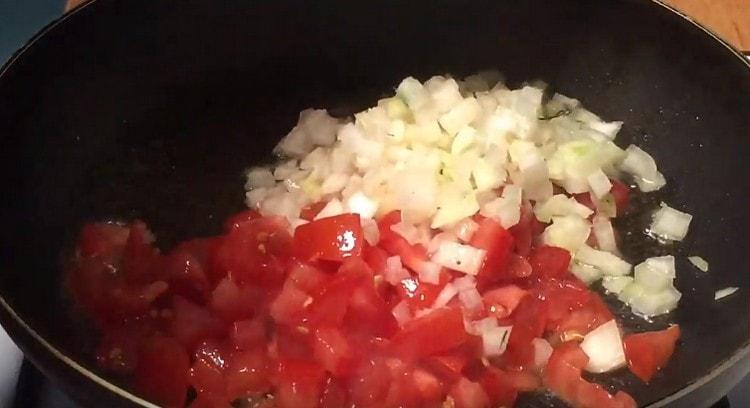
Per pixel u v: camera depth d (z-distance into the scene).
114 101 0.33
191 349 0.28
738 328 0.29
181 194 0.33
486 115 0.35
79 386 0.24
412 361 0.28
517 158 0.34
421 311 0.30
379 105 0.35
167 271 0.30
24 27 0.43
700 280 0.31
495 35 0.35
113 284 0.30
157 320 0.29
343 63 0.36
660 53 0.34
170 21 0.33
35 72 0.30
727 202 0.32
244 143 0.35
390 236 0.31
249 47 0.35
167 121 0.34
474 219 0.32
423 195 0.32
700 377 0.25
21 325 0.24
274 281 0.30
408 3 0.35
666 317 0.31
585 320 0.30
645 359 0.29
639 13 0.33
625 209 0.34
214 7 0.33
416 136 0.35
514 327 0.29
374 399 0.27
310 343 0.28
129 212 0.32
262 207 0.33
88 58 0.32
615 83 0.35
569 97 0.36
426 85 0.36
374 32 0.35
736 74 0.32
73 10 0.31
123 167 0.33
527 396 0.28
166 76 0.34
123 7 0.32
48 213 0.31
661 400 0.24
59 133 0.32
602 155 0.35
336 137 0.35
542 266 0.31
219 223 0.33
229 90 0.35
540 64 0.36
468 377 0.28
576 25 0.35
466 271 0.30
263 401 0.27
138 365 0.28
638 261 0.32
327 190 0.34
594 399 0.28
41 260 0.30
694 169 0.34
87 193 0.32
